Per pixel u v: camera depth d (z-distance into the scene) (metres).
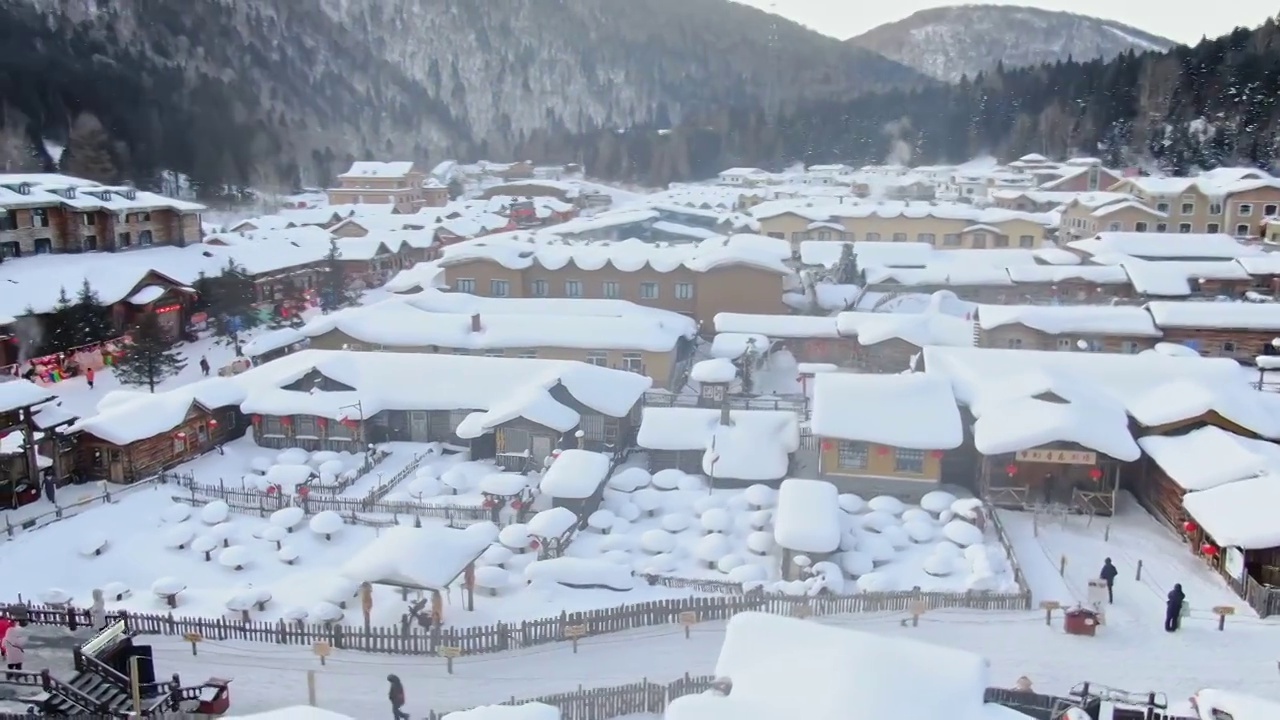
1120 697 27.48
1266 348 67.62
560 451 49.81
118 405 51.84
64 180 92.56
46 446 49.16
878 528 42.97
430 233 122.94
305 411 53.28
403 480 50.06
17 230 81.44
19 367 65.12
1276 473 38.53
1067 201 128.75
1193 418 45.62
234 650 31.88
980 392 50.03
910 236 115.62
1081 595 36.16
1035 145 193.88
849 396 48.72
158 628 32.91
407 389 55.44
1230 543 35.19
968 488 48.56
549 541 40.56
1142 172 167.38
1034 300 86.81
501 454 51.75
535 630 32.31
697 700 21.47
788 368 70.19
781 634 23.97
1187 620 33.69
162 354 66.06
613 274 81.94
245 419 57.03
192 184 172.25
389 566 31.73
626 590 37.09
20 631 28.09
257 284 91.31
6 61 182.00
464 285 84.06
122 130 176.50
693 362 72.56
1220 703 24.42
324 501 45.66
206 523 43.75
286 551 40.47
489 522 42.31
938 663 22.53
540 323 67.31
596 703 27.39
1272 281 83.25
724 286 79.69
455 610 34.59
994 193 150.50
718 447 49.50
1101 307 70.19
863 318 71.88
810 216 115.94
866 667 21.88
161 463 50.28
